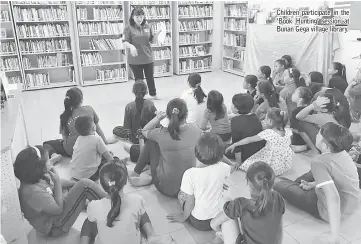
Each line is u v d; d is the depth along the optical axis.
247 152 2.75
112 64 6.53
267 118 2.70
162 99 5.29
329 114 2.93
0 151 1.63
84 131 2.49
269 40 5.89
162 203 2.36
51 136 3.71
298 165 2.91
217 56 7.79
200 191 1.91
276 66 4.38
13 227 1.76
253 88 3.66
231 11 7.11
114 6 6.47
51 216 1.94
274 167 2.65
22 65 5.85
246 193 2.47
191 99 3.31
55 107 4.90
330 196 1.81
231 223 1.67
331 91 3.14
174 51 7.27
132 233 1.52
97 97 5.46
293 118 3.16
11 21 5.55
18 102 2.54
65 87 6.24
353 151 2.62
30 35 5.78
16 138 2.22
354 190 1.95
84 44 6.46
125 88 6.11
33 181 1.81
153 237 1.66
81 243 1.64
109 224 1.48
